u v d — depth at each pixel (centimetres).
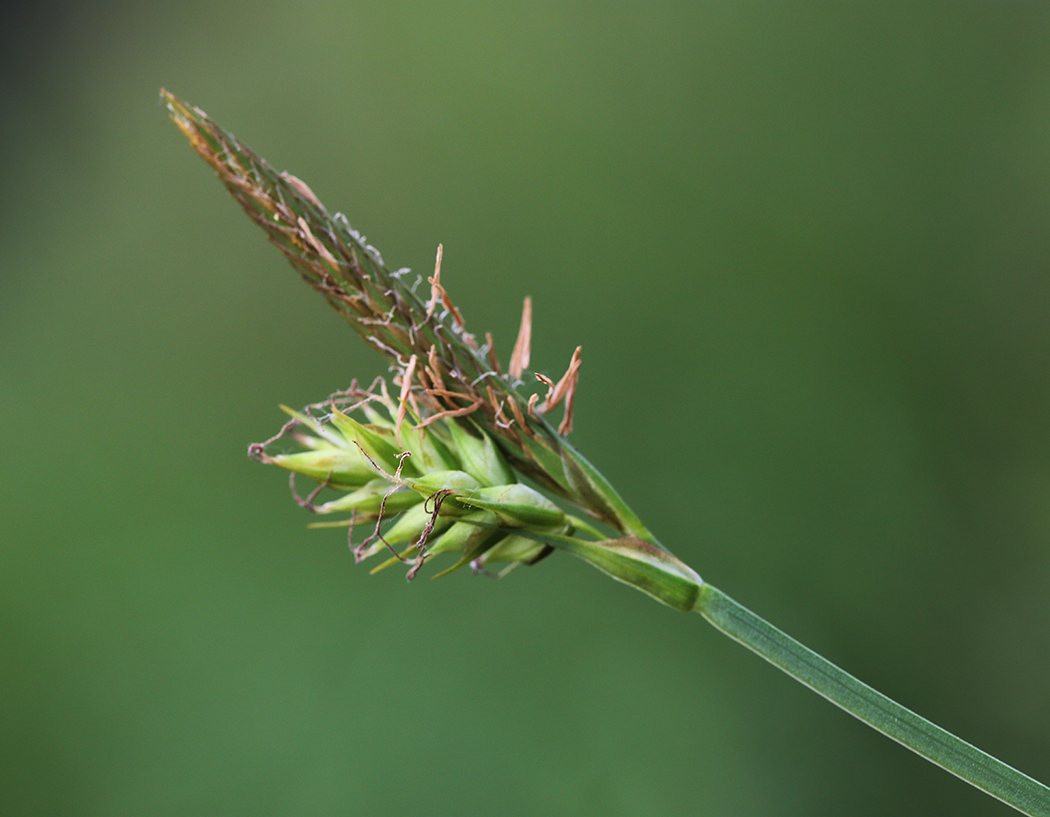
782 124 35
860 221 34
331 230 16
